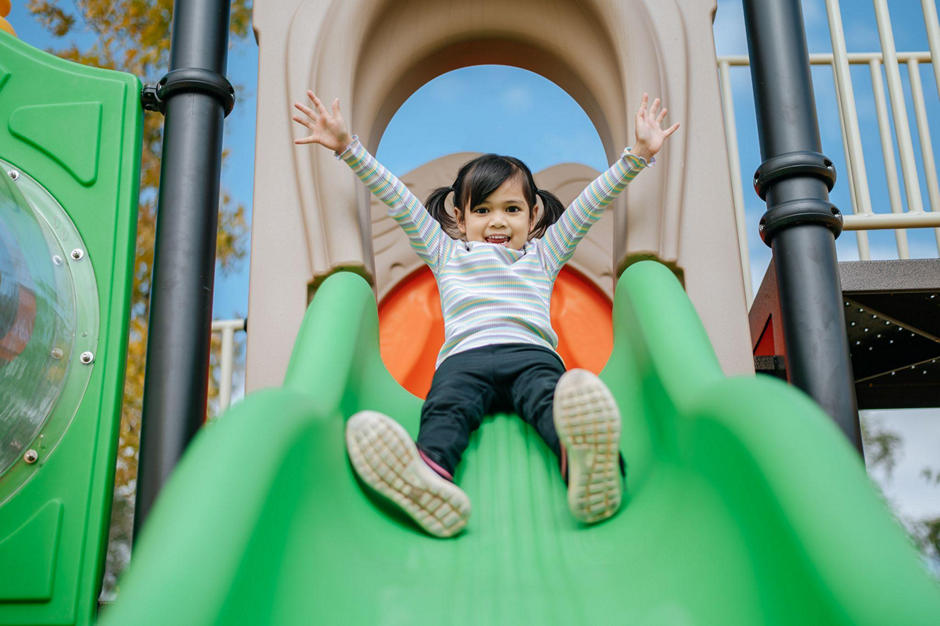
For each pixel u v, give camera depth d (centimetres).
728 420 126
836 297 218
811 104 236
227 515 104
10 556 202
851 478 103
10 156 239
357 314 198
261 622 105
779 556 105
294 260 238
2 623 198
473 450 190
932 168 330
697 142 248
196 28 247
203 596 92
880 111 340
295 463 130
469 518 165
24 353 205
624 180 228
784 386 127
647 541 144
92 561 203
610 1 260
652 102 249
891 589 87
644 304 190
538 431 187
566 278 305
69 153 239
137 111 245
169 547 97
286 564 118
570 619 124
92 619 200
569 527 161
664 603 123
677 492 147
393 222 313
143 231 551
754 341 322
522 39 278
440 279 231
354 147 226
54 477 209
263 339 231
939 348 317
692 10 265
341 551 137
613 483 156
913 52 348
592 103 275
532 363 199
